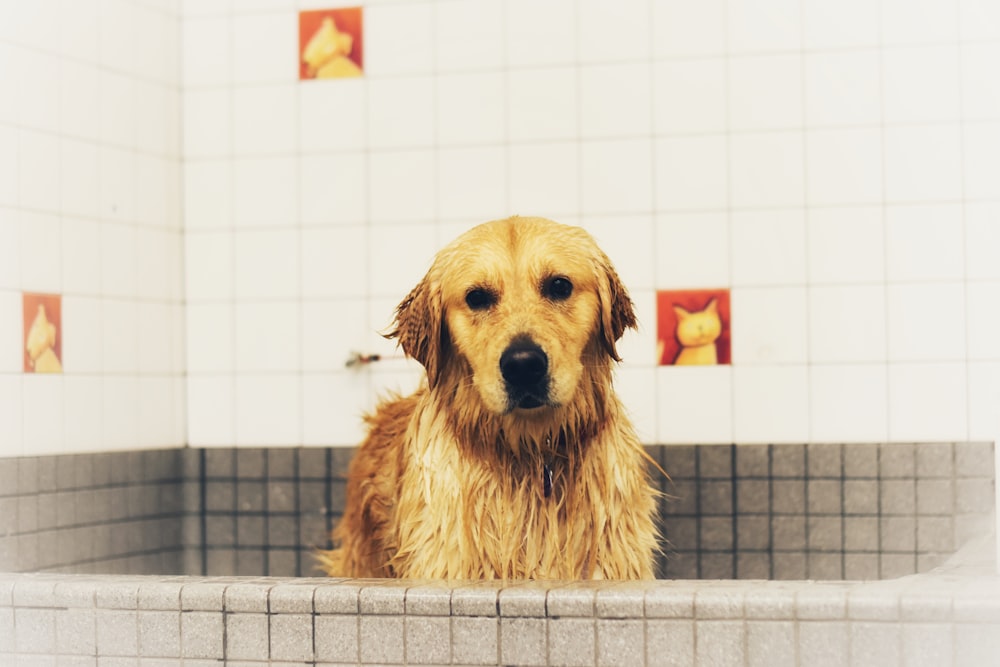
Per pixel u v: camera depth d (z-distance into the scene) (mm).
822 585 2135
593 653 2057
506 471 2479
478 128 3416
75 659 2295
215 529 3580
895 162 3191
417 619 2121
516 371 2316
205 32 3596
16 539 2992
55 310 3145
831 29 3217
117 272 3363
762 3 3248
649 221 3309
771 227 3248
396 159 3475
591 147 3346
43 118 3113
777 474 3229
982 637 1959
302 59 3529
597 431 2504
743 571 3236
